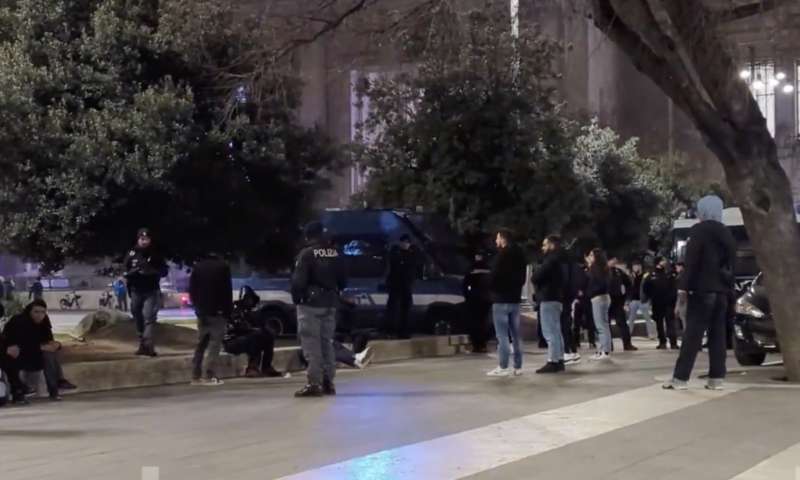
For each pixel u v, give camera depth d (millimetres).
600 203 33500
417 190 23938
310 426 9461
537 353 18359
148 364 13984
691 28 12156
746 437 8664
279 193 21297
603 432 8891
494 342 22016
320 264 11688
